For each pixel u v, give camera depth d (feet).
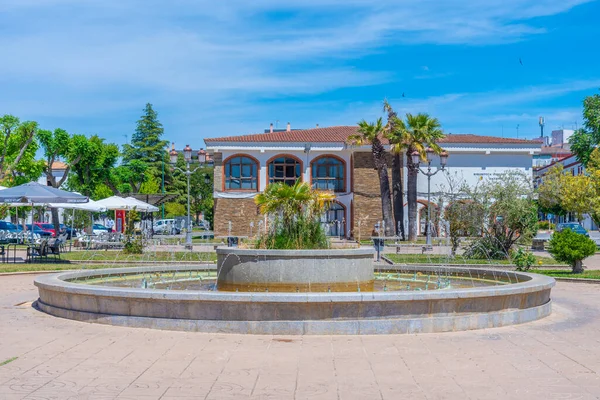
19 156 155.33
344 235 156.35
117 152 192.13
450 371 23.21
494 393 20.39
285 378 22.09
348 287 38.68
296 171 157.07
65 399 19.43
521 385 21.33
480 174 154.61
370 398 19.80
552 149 315.17
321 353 25.98
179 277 50.47
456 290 31.55
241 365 23.89
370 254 40.37
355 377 22.29
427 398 19.84
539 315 35.27
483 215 83.76
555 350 26.84
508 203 82.28
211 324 30.01
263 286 37.99
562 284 56.49
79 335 29.30
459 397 19.95
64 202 71.67
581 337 29.78
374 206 152.76
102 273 46.96
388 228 138.10
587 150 155.22
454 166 154.61
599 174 114.11
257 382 21.54
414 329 30.32
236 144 154.20
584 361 24.84
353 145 150.61
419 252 100.89
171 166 247.70
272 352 26.07
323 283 38.01
